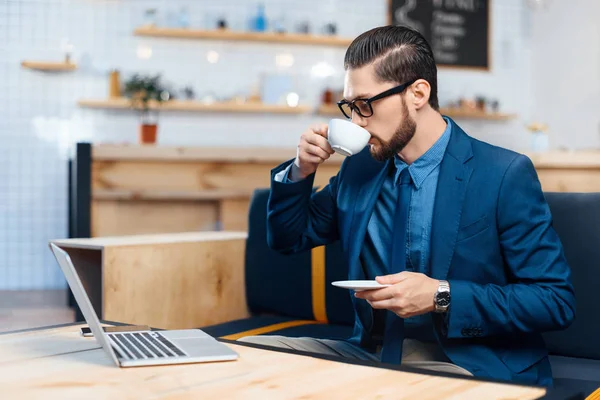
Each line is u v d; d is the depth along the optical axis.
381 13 6.53
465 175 1.47
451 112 6.57
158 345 1.12
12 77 5.72
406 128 1.49
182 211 3.67
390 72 1.46
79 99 5.82
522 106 6.95
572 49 6.42
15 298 5.06
